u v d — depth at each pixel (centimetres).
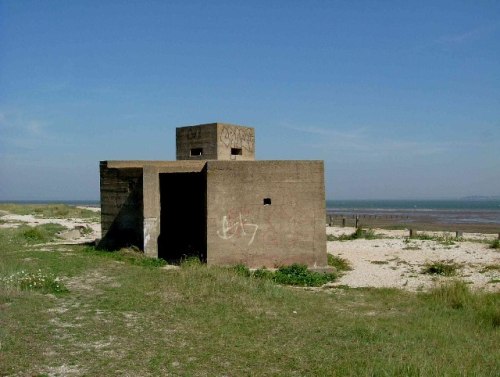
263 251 1784
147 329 959
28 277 1287
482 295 1368
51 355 796
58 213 5384
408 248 2545
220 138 2025
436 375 741
